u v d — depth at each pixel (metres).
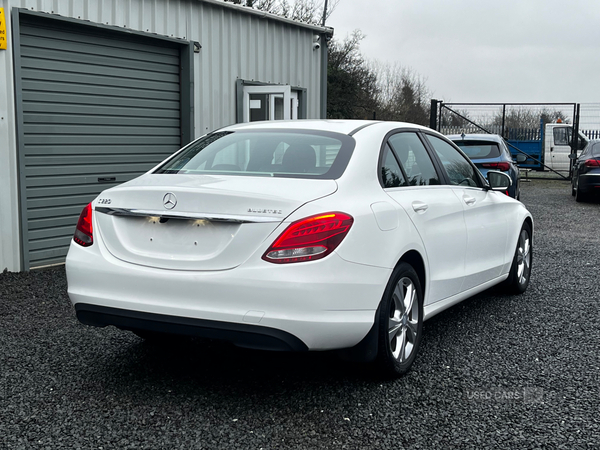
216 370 4.06
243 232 3.24
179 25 9.20
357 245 3.38
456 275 4.66
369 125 4.26
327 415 3.38
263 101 10.73
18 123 6.98
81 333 4.83
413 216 4.00
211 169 3.93
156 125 9.12
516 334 4.94
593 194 15.88
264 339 3.21
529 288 6.61
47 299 5.87
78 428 3.19
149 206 3.46
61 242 7.76
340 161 3.75
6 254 6.97
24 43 7.19
